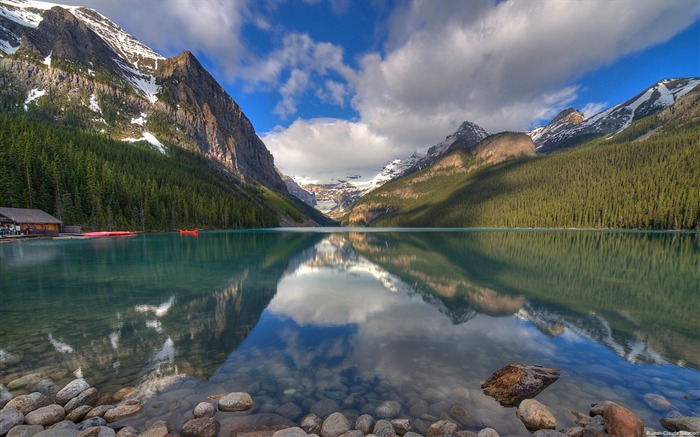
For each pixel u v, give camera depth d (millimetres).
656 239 70750
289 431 6762
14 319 15078
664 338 13117
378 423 7273
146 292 20938
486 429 7055
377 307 17922
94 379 9422
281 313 16672
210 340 12758
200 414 7625
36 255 39125
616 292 21625
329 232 130250
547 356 11328
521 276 27688
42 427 6957
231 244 61844
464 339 13023
